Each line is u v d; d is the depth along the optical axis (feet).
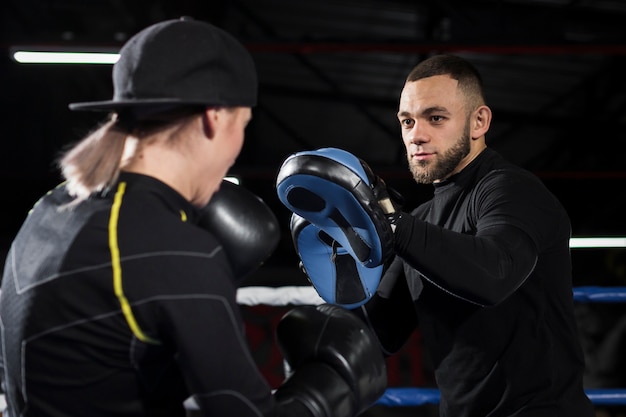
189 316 2.72
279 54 27.35
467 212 4.58
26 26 23.48
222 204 3.42
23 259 2.99
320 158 3.63
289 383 3.34
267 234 3.42
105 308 2.75
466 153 4.66
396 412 15.49
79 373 2.81
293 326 3.68
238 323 2.87
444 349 4.67
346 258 4.32
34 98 26.73
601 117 29.45
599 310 12.34
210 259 2.84
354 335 3.57
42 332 2.82
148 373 2.85
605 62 26.48
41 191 26.86
